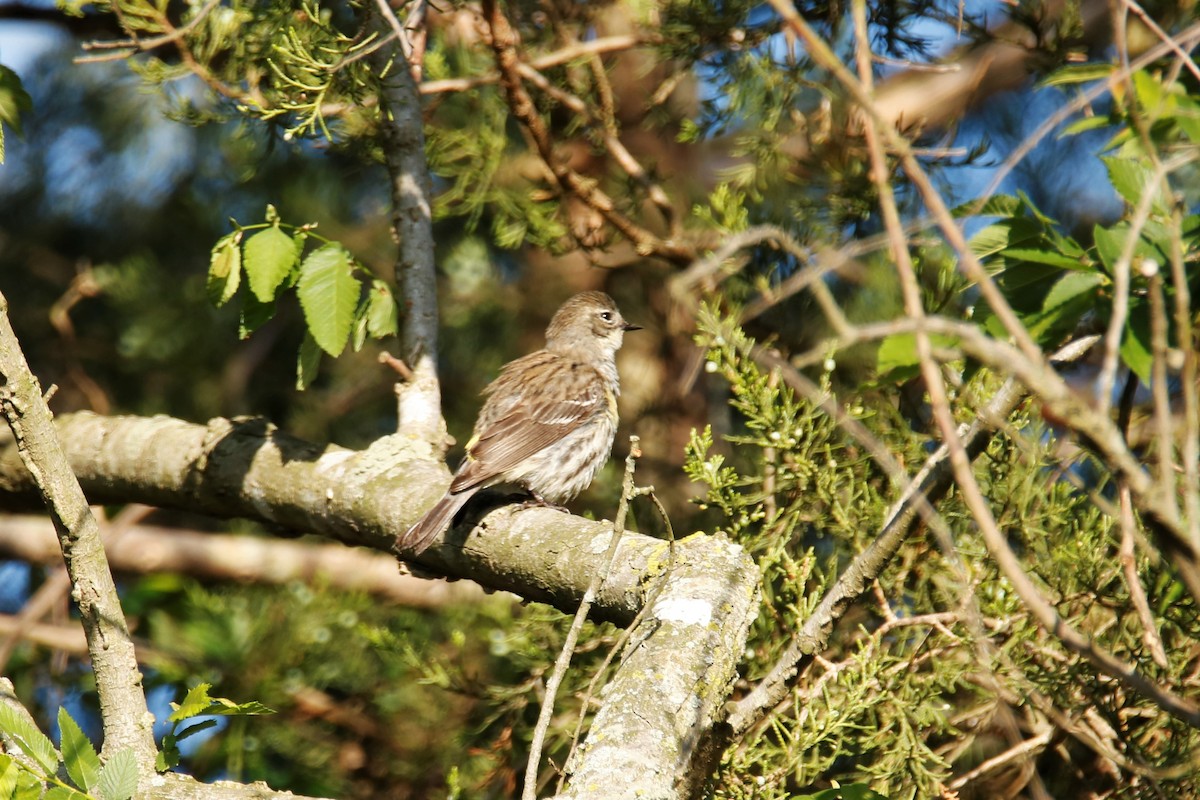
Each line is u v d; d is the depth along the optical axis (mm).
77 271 17047
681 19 11406
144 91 11516
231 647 13266
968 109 14797
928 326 5711
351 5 10312
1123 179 6465
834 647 10375
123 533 14695
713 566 7918
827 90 11055
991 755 10742
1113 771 9828
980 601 9500
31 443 7812
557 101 12414
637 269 14367
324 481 10211
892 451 10227
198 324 16328
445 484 9734
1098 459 7758
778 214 12000
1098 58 12805
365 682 13312
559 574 8523
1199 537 5809
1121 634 9375
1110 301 6441
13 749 6758
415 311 10961
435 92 12227
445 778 12516
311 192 15969
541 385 12086
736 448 13539
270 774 13102
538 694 10867
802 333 11867
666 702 6801
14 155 17609
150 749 7715
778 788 9062
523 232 12719
